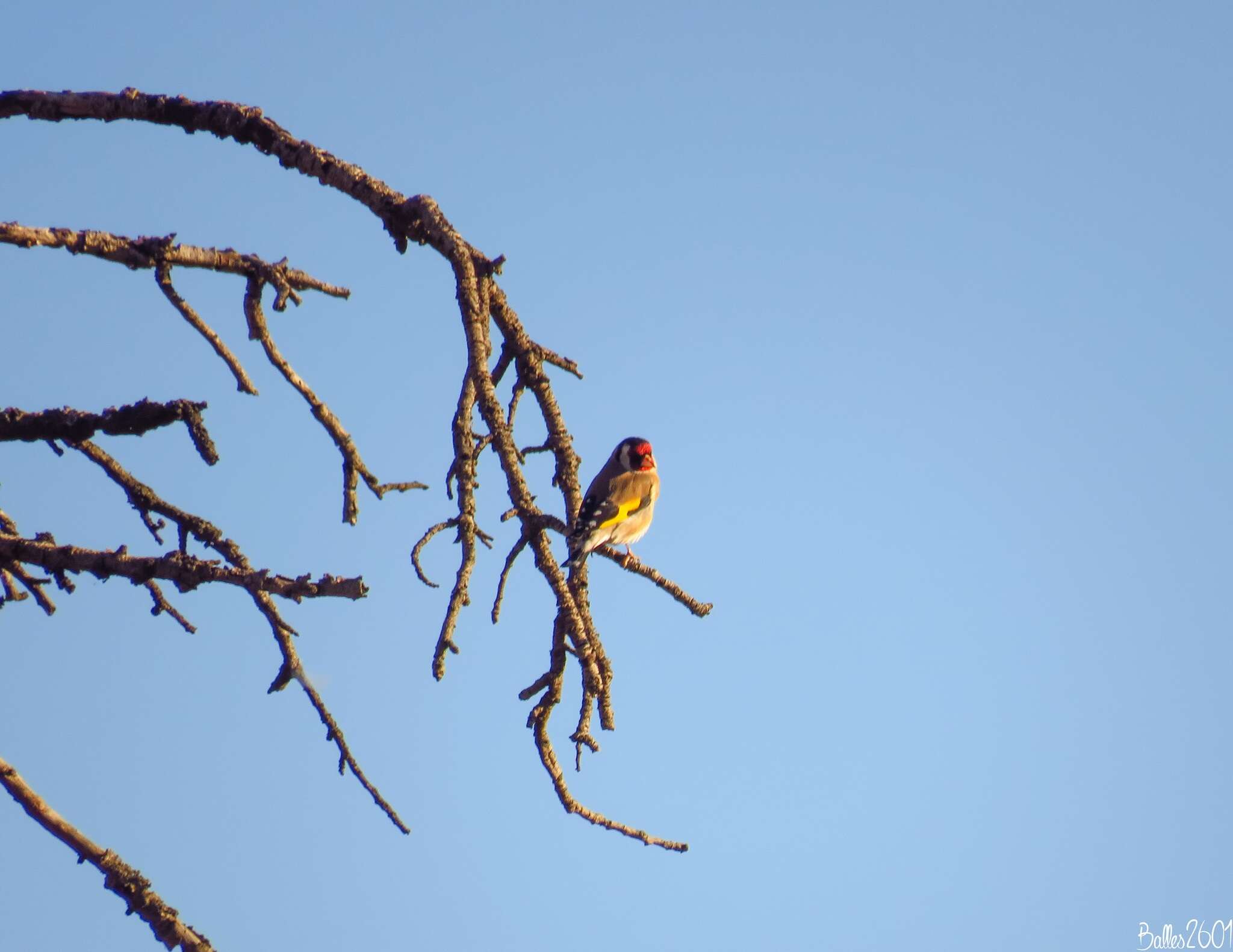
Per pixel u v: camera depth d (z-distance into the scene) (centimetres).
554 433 1165
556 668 982
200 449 1098
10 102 1211
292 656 1016
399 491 1052
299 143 1222
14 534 1088
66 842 1079
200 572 1005
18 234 1073
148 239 1096
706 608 1158
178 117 1236
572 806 967
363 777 1027
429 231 1147
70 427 1092
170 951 1084
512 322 1173
